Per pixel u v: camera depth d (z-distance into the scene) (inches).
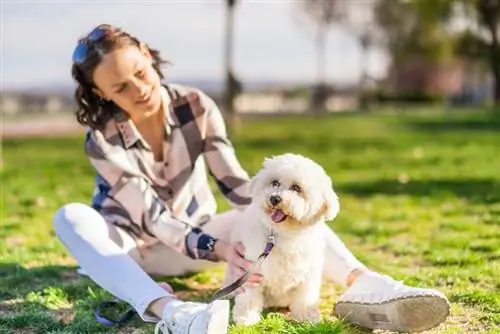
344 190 341.7
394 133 788.6
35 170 442.3
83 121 146.3
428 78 2127.2
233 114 746.2
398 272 180.2
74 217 137.4
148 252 159.2
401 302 128.0
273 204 127.7
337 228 244.7
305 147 617.6
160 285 138.3
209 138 157.1
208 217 159.2
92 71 138.9
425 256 199.0
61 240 137.4
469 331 133.1
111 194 148.3
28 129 905.5
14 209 287.7
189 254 142.2
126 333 135.3
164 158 154.6
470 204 286.5
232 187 155.3
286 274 134.6
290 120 1144.2
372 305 132.1
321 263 138.2
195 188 158.4
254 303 136.2
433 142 645.3
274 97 1608.0
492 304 148.1
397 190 337.1
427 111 1473.9
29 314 144.3
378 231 235.5
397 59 1897.1
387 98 1887.3
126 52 138.5
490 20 1469.0
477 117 1118.4
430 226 243.3
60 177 406.3
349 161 490.6
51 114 1254.3
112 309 147.5
